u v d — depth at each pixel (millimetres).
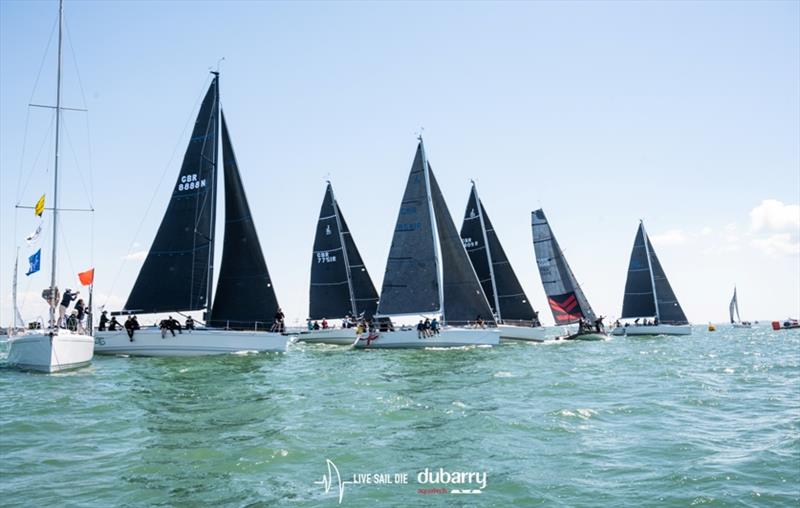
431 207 43625
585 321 60031
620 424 15500
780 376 26562
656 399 19516
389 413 16609
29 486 10258
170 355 32938
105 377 24234
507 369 28516
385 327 43281
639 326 68438
